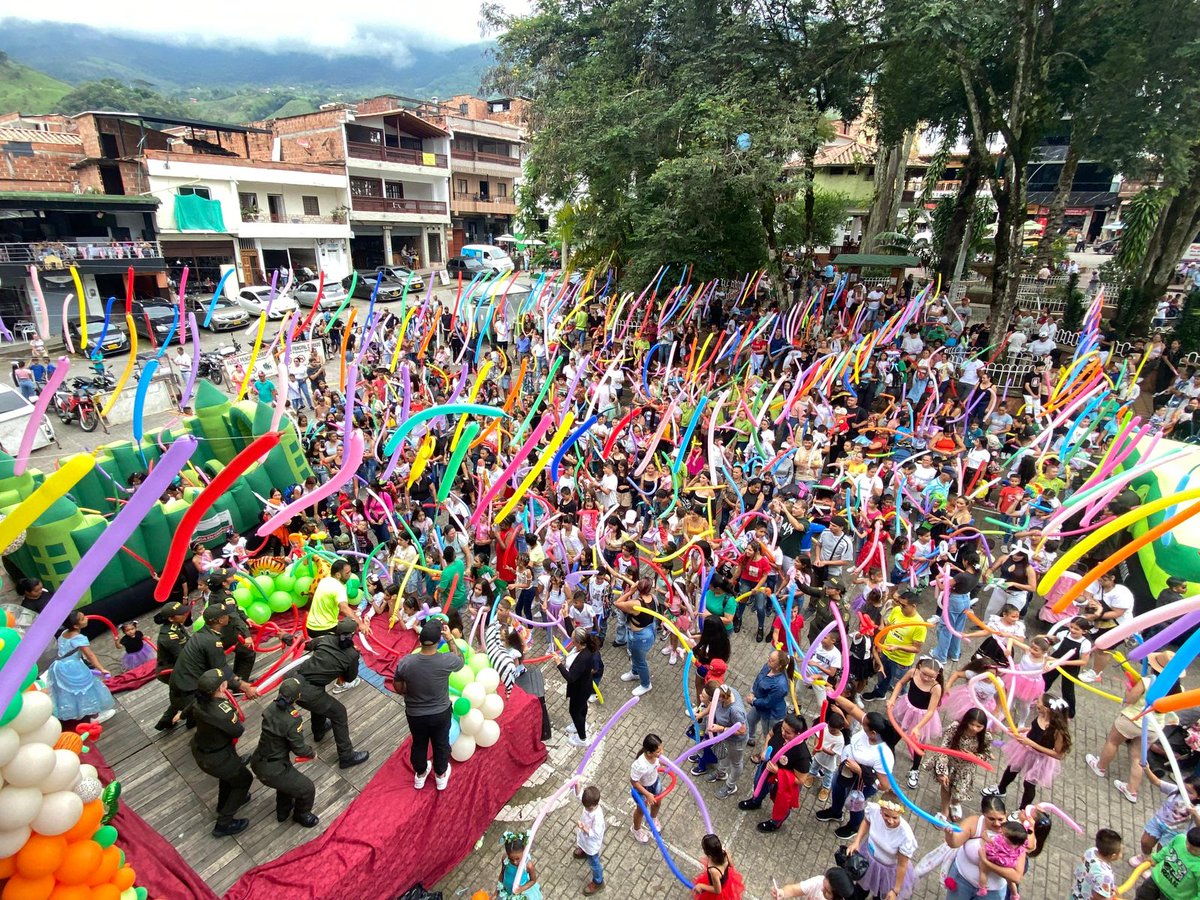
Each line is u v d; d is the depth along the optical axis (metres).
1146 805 7.33
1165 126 16.09
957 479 11.42
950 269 26.86
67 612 3.65
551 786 7.60
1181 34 15.67
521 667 7.83
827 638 7.96
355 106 44.38
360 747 6.84
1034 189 44.62
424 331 20.88
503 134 51.72
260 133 38.31
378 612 9.13
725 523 11.80
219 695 5.70
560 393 17.30
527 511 10.90
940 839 7.03
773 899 6.32
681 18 21.14
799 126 18.41
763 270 23.03
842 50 19.84
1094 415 13.48
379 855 5.63
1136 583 9.95
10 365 21.97
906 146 30.34
